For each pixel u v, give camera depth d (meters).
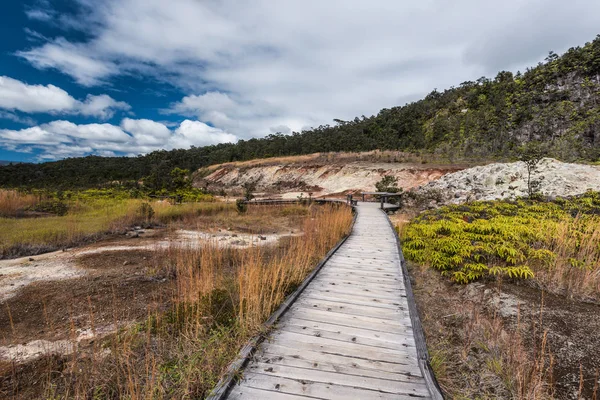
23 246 8.32
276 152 70.38
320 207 17.30
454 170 30.39
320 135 77.12
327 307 4.09
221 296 4.54
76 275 6.25
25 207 15.46
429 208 16.47
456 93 82.38
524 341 3.90
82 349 3.54
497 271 5.60
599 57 63.84
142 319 4.28
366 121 83.38
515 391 3.02
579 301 4.87
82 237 9.71
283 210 17.19
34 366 3.25
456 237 7.61
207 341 3.14
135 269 6.62
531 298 5.01
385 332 3.44
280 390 2.43
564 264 5.71
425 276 6.46
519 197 13.30
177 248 7.67
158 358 3.14
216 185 53.28
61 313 4.59
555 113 58.22
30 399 2.76
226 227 12.47
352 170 36.66
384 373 2.70
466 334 4.11
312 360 2.87
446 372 3.28
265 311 3.77
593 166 16.69
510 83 73.56
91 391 2.75
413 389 2.49
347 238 8.99
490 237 7.10
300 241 7.21
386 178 26.59
